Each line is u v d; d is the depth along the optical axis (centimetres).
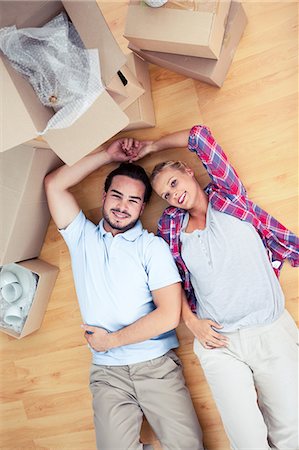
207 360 184
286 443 177
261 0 201
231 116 204
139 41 179
